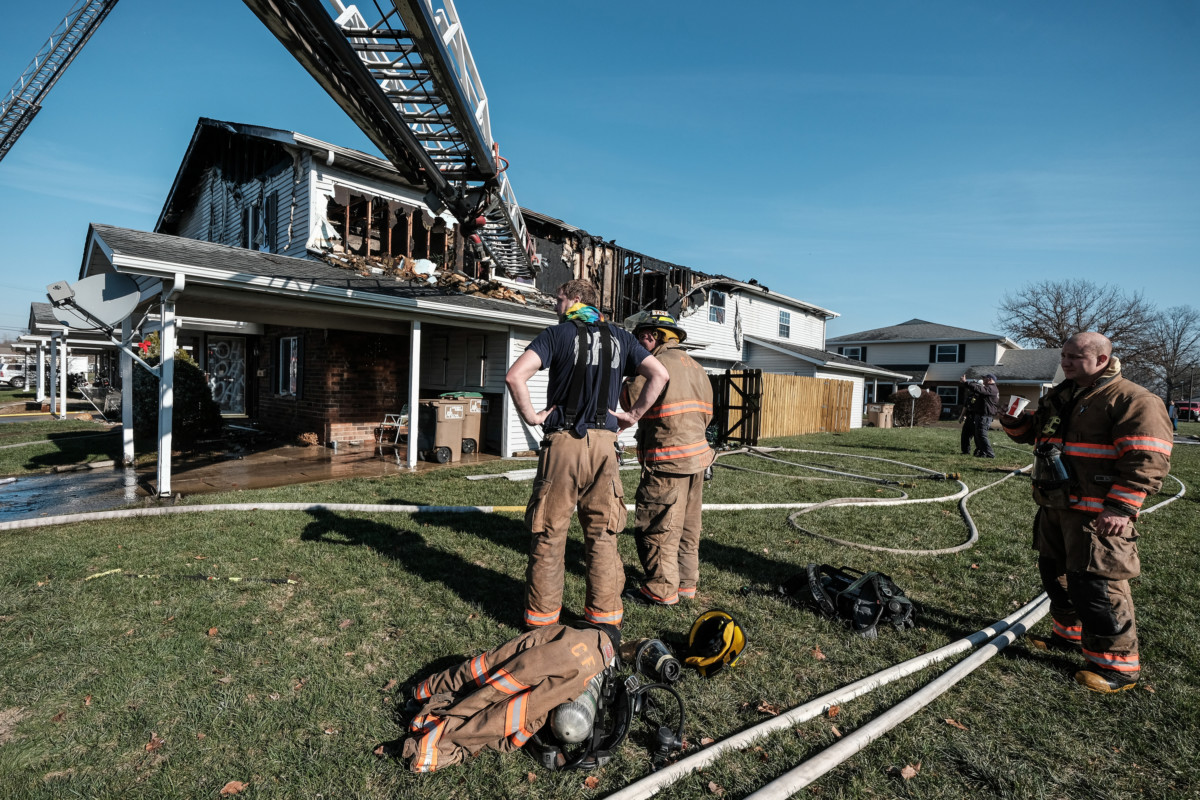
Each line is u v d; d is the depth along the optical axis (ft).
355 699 8.29
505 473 26.68
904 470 32.01
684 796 6.58
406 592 12.19
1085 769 7.29
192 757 7.08
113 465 27.58
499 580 13.02
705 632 9.82
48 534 15.78
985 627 11.27
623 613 11.49
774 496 23.49
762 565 14.60
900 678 9.25
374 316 26.71
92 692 8.38
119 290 22.47
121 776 6.74
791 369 70.23
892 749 7.48
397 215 35.83
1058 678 9.48
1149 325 146.00
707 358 62.23
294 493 21.36
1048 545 10.22
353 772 6.86
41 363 64.39
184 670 8.96
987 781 7.00
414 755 6.92
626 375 10.52
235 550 14.56
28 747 7.16
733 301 67.05
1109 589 9.09
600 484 9.81
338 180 33.73
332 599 11.75
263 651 9.62
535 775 6.89
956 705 8.63
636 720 8.13
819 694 8.85
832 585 12.10
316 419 35.24
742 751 7.39
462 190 23.04
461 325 31.30
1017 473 31.19
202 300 23.26
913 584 13.66
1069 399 9.74
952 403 108.78
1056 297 150.41
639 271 51.62
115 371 70.54
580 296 10.34
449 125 18.35
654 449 11.63
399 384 37.68
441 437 30.68
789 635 10.77
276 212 35.73
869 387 114.62
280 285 22.58
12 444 34.50
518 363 9.34
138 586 12.08
